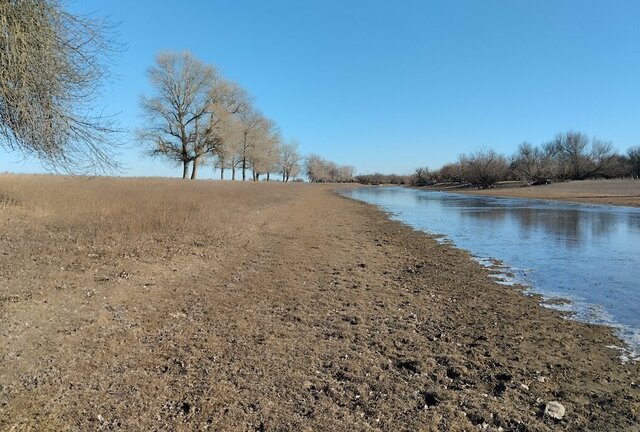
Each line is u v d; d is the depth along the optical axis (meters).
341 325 6.77
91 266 8.74
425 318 7.41
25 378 4.49
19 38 8.89
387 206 40.50
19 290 6.82
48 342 5.30
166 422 3.92
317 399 4.43
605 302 8.83
